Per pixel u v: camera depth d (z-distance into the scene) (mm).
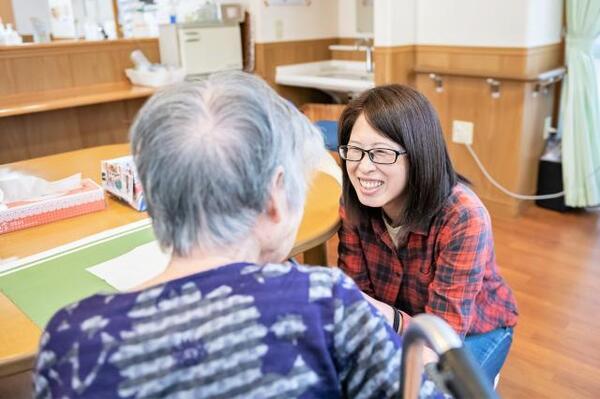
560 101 3244
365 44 4137
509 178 3123
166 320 553
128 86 3545
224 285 574
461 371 480
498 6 2910
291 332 557
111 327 553
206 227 607
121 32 4133
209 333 546
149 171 604
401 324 1145
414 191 1158
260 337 550
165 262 1199
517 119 2992
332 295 584
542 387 1825
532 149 3152
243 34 4043
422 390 598
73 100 3055
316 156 724
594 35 2900
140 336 545
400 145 1123
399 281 1343
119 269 1184
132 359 540
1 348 910
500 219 3148
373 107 1136
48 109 2967
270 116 627
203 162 584
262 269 594
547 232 2953
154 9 3932
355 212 1319
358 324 580
